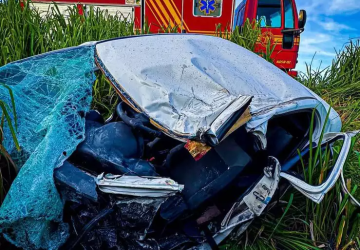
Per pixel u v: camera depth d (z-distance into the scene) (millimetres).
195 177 1983
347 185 2359
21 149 1798
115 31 4836
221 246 2146
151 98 1973
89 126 2016
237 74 2248
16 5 4387
